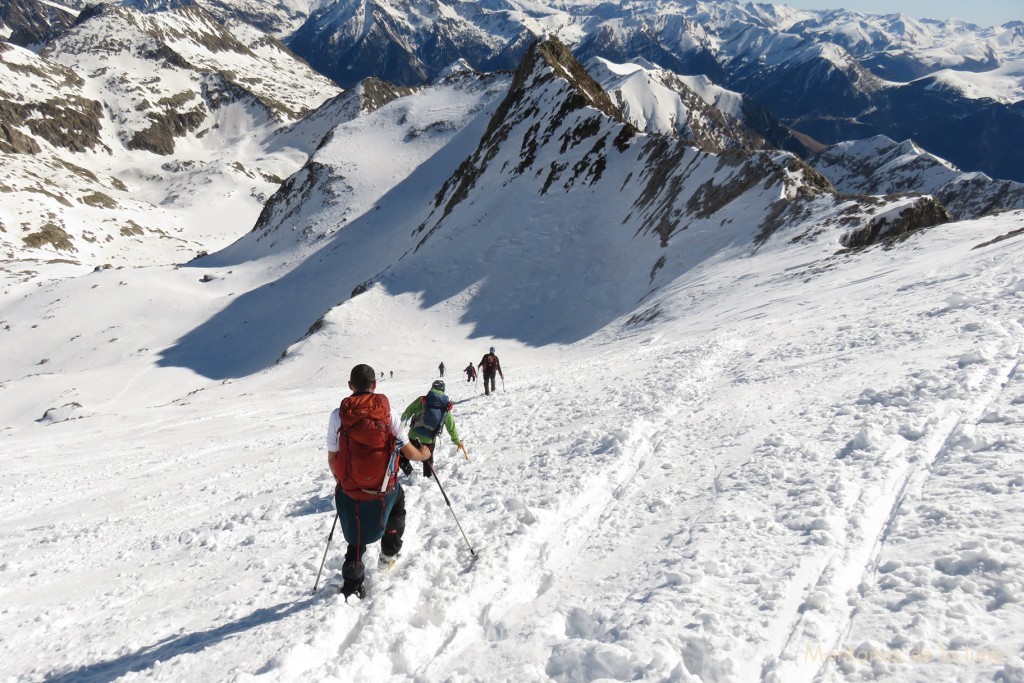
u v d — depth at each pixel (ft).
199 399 185.88
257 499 31.96
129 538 29.55
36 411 205.46
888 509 14.37
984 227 86.38
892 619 10.32
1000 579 10.51
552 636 12.16
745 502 16.28
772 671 9.60
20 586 25.25
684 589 12.52
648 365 49.90
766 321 63.26
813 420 22.12
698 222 189.47
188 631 16.38
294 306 310.86
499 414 45.14
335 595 16.17
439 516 21.74
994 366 22.35
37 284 360.69
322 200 455.63
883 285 58.90
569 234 235.61
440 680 11.73
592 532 17.37
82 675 15.20
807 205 154.61
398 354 194.29
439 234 281.54
